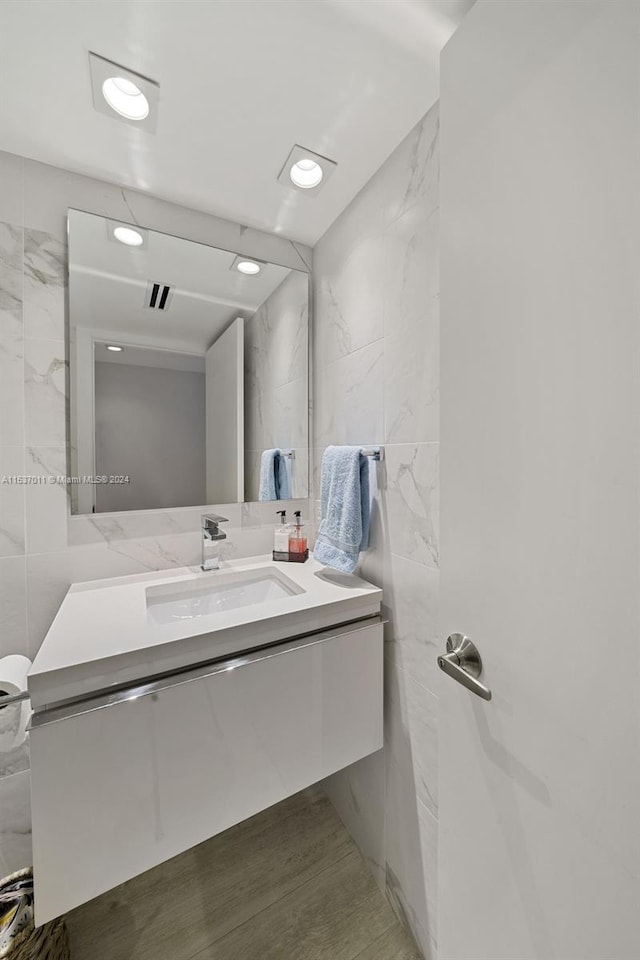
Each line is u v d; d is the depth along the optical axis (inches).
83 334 44.0
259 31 28.8
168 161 41.8
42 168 41.8
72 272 43.2
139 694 30.1
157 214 47.6
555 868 21.5
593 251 18.7
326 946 40.9
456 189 26.3
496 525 24.2
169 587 45.0
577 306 19.4
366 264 45.6
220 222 51.3
